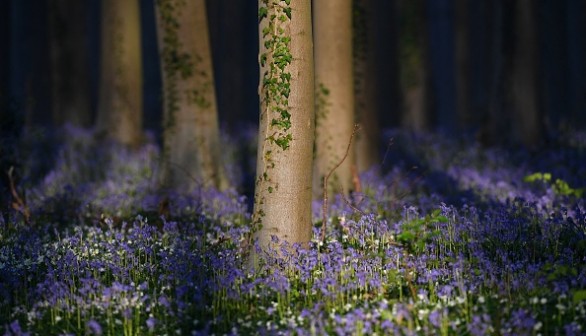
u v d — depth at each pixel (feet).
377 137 65.51
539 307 30.50
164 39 58.18
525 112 83.92
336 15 52.37
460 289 31.78
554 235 39.91
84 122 102.32
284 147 36.45
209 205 52.24
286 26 36.14
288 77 36.14
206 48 58.85
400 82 111.96
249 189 60.85
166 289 35.14
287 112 36.29
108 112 84.43
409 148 87.25
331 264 35.14
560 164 70.69
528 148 82.74
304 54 36.55
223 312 32.19
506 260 35.24
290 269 35.35
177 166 57.57
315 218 49.03
